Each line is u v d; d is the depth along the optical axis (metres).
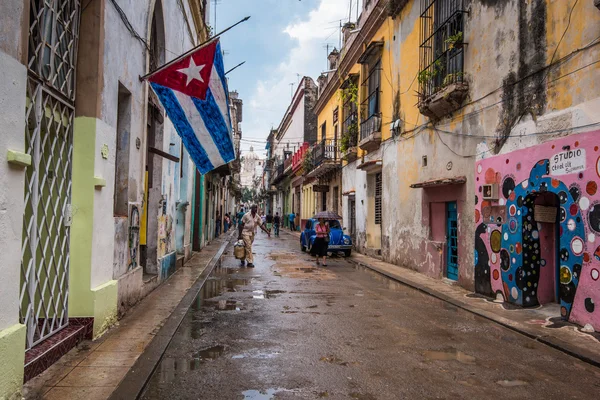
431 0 11.84
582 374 4.76
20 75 3.65
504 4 8.46
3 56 3.39
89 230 5.43
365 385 4.32
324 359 5.06
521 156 7.84
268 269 13.16
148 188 9.53
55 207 4.86
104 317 5.79
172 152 11.27
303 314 7.33
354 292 9.55
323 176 26.50
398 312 7.65
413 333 6.28
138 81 7.57
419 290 9.92
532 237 7.88
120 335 5.69
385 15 15.50
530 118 7.64
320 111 28.70
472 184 9.55
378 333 6.23
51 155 4.69
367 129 17.22
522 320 6.93
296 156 36.03
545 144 7.23
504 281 8.31
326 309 7.77
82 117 5.41
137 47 7.44
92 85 5.43
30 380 4.10
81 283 5.42
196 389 4.16
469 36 9.73
